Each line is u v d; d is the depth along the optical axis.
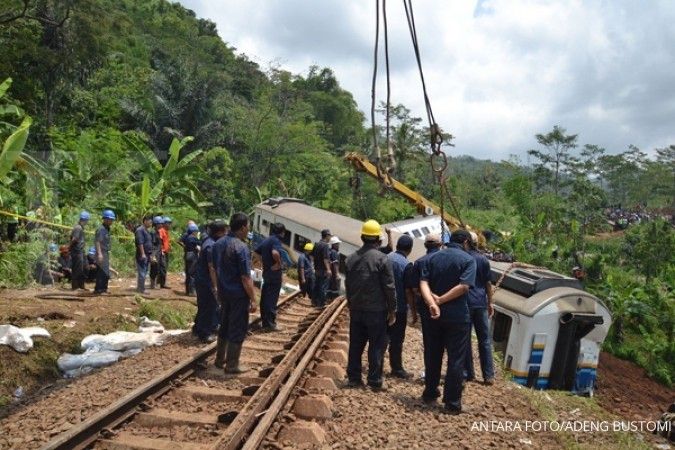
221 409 5.85
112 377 7.15
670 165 79.25
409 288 7.64
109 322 9.62
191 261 13.65
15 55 27.16
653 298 27.86
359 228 20.05
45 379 7.67
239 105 48.91
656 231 39.66
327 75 99.62
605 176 78.25
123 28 31.50
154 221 14.52
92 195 20.78
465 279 6.24
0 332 7.71
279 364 6.99
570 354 11.88
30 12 28.61
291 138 46.38
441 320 6.38
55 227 16.00
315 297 14.45
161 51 59.34
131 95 39.41
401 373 8.05
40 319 9.05
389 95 6.29
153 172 25.28
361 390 6.86
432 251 7.42
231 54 80.88
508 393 7.88
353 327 7.09
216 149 38.09
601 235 53.44
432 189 53.56
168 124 39.56
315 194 46.75
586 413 8.20
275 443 4.86
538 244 34.03
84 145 21.88
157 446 4.80
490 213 53.31
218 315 9.48
